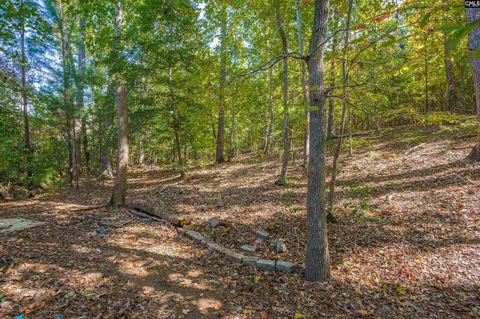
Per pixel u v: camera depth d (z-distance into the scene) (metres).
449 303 3.60
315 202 4.16
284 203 7.81
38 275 3.89
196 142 14.16
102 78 11.88
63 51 10.97
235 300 3.83
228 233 6.33
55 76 10.68
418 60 3.69
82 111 11.67
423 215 5.83
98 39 12.81
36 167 11.19
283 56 3.58
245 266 4.86
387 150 11.51
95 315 3.21
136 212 7.62
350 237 5.56
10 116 11.33
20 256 4.41
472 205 5.68
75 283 3.81
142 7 10.90
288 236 5.95
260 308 3.65
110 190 11.77
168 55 10.67
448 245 4.77
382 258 4.74
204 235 6.26
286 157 9.78
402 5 2.18
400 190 7.30
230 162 16.73
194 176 13.51
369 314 3.47
